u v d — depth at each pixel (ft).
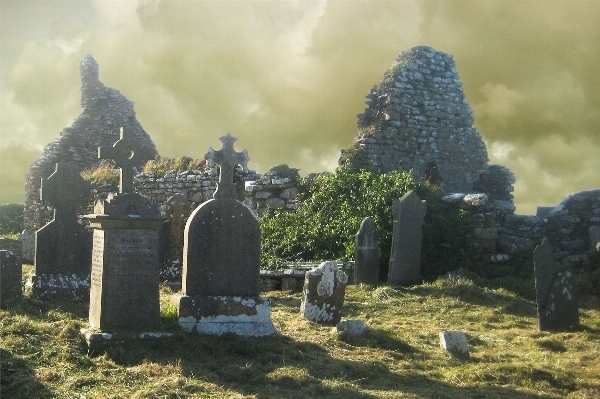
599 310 47.65
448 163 75.92
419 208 54.65
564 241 59.57
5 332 29.60
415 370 29.71
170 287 48.70
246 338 31.60
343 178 65.00
